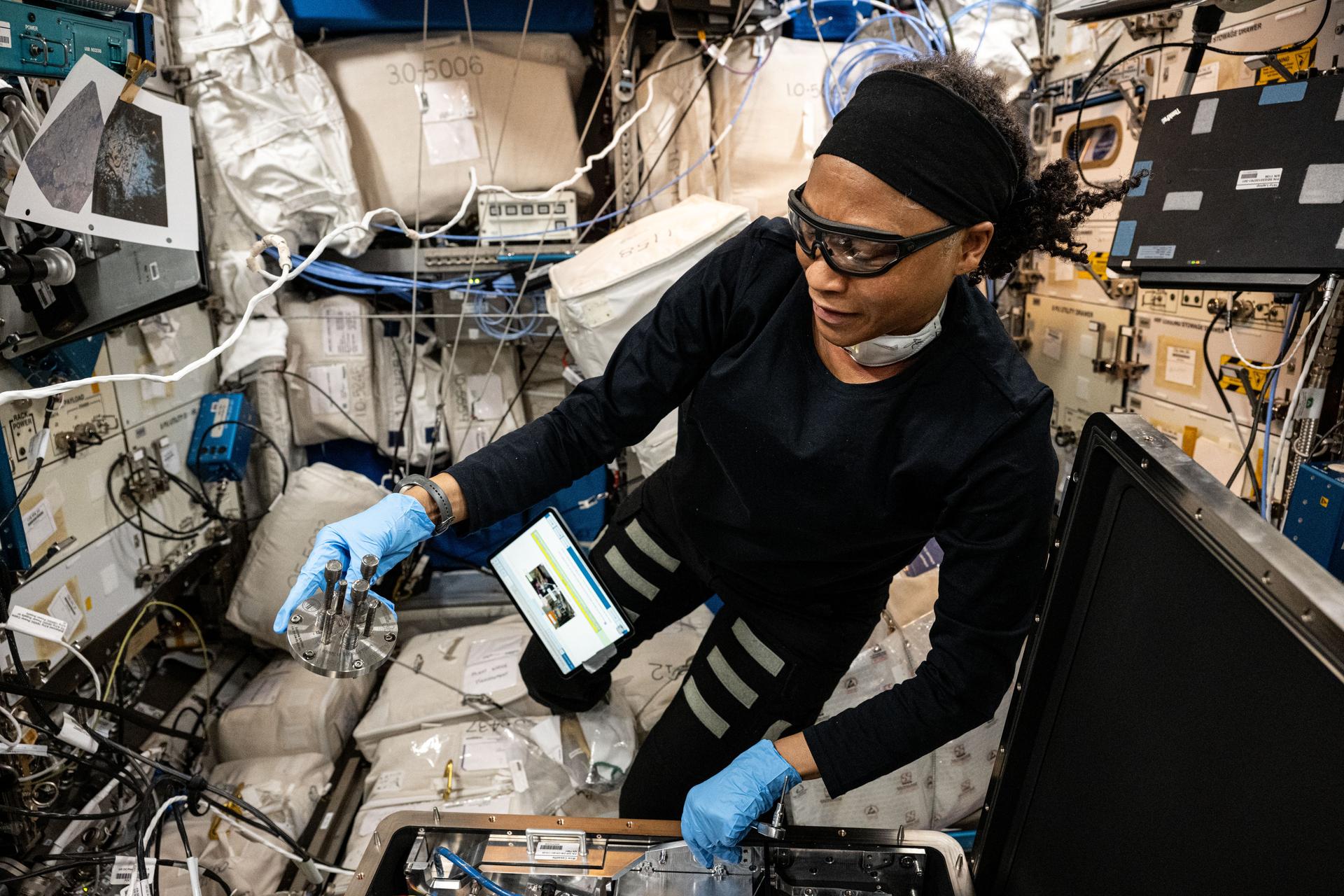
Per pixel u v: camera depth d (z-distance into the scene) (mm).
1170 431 2271
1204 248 1533
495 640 2432
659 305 1275
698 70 2785
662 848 1100
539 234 2672
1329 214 1396
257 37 2363
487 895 1056
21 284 1271
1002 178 906
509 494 1221
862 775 1108
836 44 2791
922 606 1972
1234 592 629
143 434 2109
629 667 2287
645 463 2354
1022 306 3094
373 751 2170
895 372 1099
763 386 1160
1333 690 506
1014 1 2795
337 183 2523
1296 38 1755
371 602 992
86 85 1206
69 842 1702
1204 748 654
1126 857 763
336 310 2730
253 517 2711
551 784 1974
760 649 1441
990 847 1059
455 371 2904
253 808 1631
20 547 1568
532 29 2729
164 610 2299
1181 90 1752
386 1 2537
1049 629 941
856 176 854
